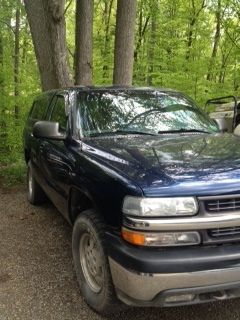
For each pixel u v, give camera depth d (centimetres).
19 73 1195
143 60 1496
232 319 348
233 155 342
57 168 454
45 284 411
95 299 354
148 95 496
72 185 398
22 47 1426
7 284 412
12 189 789
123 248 299
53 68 812
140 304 297
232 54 1561
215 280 286
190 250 288
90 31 894
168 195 290
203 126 464
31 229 568
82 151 399
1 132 1048
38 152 557
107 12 1827
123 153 360
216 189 293
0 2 1229
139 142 395
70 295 389
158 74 1307
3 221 606
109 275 324
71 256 476
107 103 469
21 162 919
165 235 288
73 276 427
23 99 1100
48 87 831
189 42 1538
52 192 496
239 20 1588
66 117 466
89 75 908
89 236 363
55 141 482
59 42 795
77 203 408
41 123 437
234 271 288
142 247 290
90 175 356
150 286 285
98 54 1570
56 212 639
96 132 437
